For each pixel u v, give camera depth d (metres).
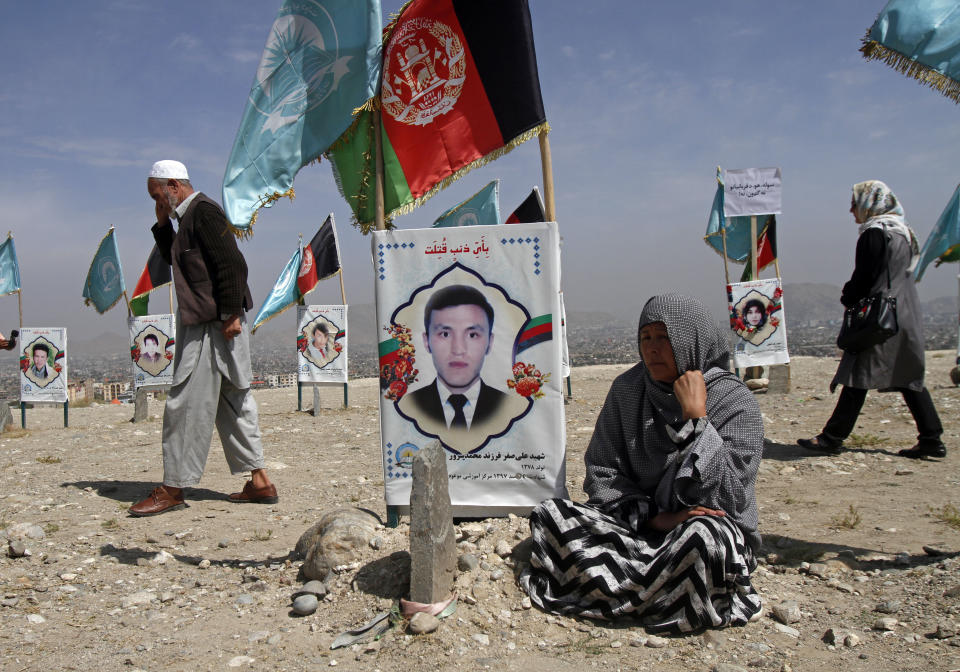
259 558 4.13
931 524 4.19
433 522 3.05
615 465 3.45
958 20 3.44
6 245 10.52
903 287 5.86
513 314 3.93
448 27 3.90
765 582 3.43
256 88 3.93
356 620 3.12
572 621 3.04
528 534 3.67
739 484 3.13
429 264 3.99
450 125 3.96
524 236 3.92
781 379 10.30
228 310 5.00
